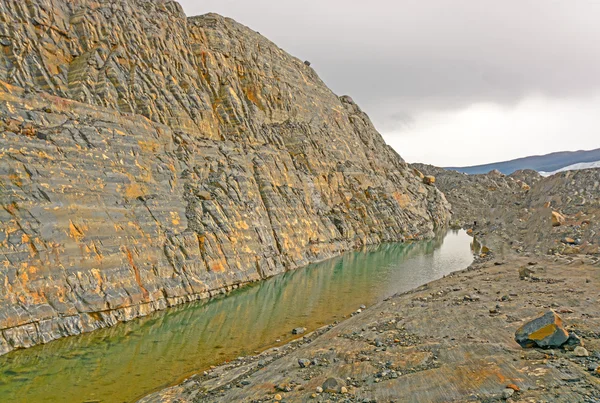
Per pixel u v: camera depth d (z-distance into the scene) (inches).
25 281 812.0
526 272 1005.8
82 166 1014.4
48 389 627.2
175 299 1098.7
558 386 381.4
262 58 2319.1
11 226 828.0
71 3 1357.0
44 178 917.8
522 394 377.1
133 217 1099.9
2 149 865.5
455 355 523.2
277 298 1202.6
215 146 1593.3
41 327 807.7
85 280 916.0
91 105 1139.9
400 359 541.3
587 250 1232.2
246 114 1924.2
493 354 497.4
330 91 3102.9
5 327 757.3
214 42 2003.0
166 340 852.0
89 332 874.1
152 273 1079.0
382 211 2709.2
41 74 1158.3
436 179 5246.1
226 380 597.9
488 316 697.0
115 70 1344.7
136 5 1571.1
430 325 698.8
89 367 711.7
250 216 1528.1
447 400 394.9
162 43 1576.0
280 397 471.8
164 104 1456.7
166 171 1293.1
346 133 2977.4
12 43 1113.4
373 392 446.9
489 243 2107.5
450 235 3043.8
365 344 644.1
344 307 1110.4
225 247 1331.2
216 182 1471.5
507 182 4827.8
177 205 1274.6
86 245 949.2
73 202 959.0
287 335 887.7
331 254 1996.8
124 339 850.8
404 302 936.3
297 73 2672.2
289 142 2277.3
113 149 1119.0
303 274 1555.1
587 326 556.4
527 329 510.0
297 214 1893.5
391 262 1857.8
